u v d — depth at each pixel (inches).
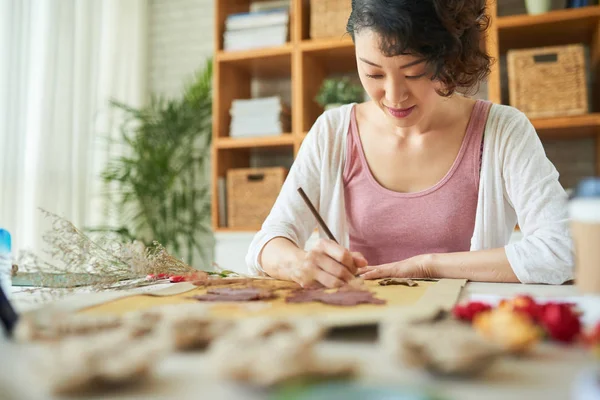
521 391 14.4
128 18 130.5
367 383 14.8
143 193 119.3
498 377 15.7
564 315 19.7
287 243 46.7
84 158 113.8
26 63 100.4
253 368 14.1
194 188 129.6
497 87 91.7
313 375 14.0
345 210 57.2
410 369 15.9
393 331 16.7
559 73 89.4
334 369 14.2
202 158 126.7
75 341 17.2
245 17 108.1
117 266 40.1
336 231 56.4
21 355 18.4
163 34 137.6
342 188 56.6
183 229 122.3
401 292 33.3
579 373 16.0
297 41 103.4
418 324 21.2
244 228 104.9
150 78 137.7
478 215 52.4
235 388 14.5
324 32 102.3
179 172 123.2
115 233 118.6
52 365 14.7
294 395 12.7
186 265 43.5
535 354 18.2
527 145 51.1
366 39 41.2
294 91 103.3
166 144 124.5
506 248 43.6
